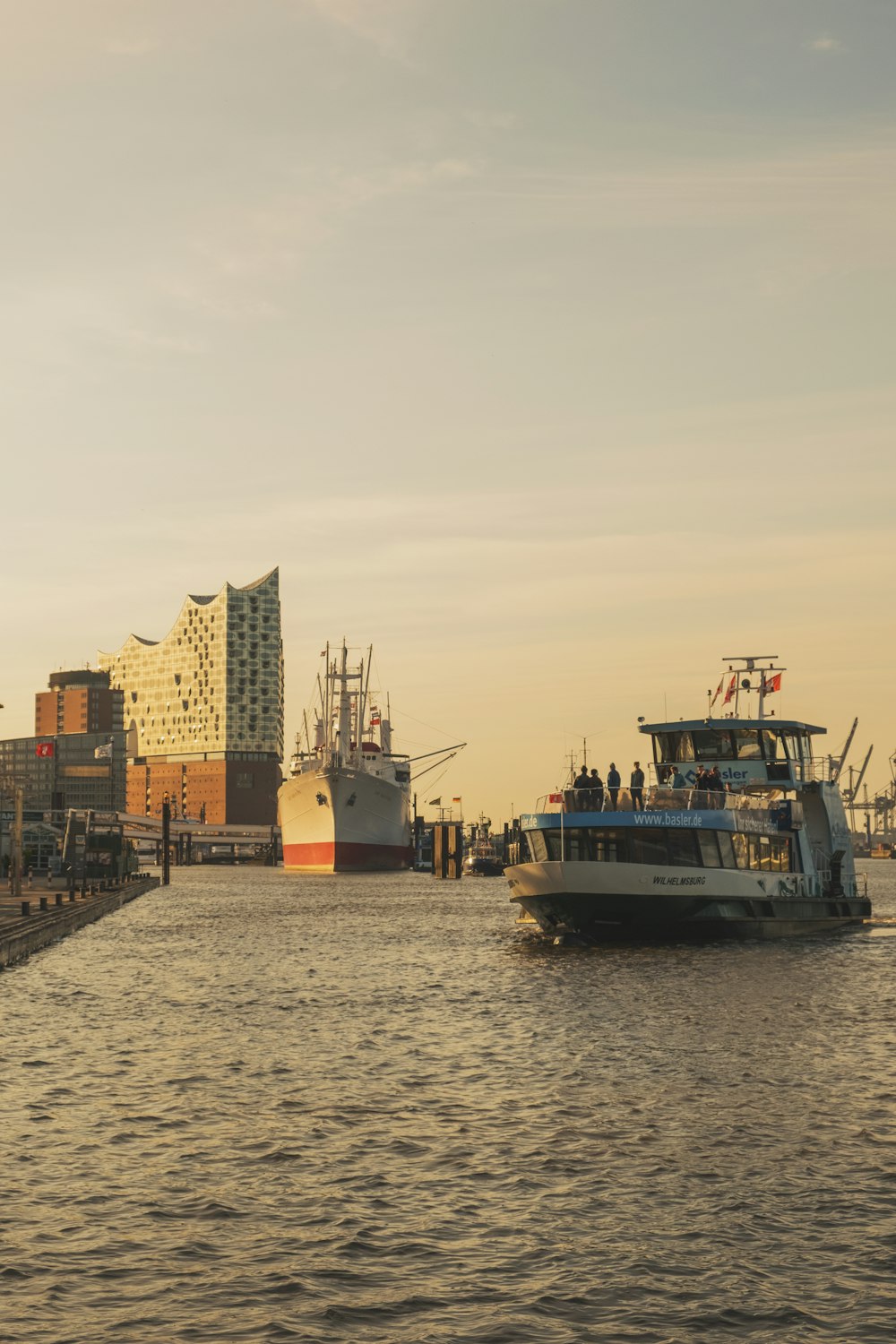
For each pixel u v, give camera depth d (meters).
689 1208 24.72
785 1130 30.42
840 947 72.31
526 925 103.56
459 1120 31.75
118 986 60.88
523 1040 43.50
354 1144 29.48
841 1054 40.06
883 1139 29.58
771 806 75.62
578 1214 24.42
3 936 70.50
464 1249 22.61
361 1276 21.39
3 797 177.25
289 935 95.06
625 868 68.44
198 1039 44.28
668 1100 33.62
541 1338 19.06
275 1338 19.03
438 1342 18.91
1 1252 22.39
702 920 70.69
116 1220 24.06
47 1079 37.12
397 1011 51.50
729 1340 18.98
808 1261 21.95
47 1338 18.95
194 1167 27.64
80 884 156.75
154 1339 18.97
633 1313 19.92
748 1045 41.69
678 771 80.00
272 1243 22.91
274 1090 35.50
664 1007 50.12
